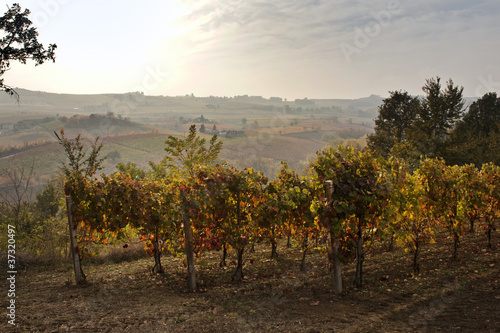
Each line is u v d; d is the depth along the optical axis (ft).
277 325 14.79
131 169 88.58
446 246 29.58
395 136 145.07
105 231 26.13
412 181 22.65
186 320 15.67
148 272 26.78
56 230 37.73
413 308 15.84
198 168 24.13
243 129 626.23
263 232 27.91
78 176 24.04
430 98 128.47
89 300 18.92
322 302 17.74
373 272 23.43
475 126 160.56
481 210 28.22
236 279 23.52
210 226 23.70
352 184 19.33
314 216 24.48
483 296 16.21
